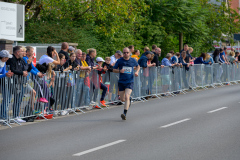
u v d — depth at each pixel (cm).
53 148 1022
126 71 1549
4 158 927
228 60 3212
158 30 4538
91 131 1262
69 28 3497
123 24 3950
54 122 1466
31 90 1482
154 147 1013
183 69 2514
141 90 2125
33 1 3538
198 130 1245
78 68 1702
